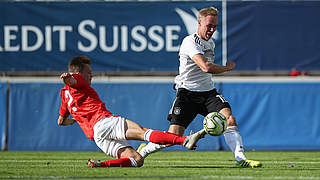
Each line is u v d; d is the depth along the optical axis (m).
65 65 41.31
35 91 37.25
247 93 37.06
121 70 41.16
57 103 37.16
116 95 37.41
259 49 41.09
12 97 37.16
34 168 20.84
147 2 41.09
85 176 16.94
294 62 41.16
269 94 37.06
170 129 21.41
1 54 41.34
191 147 17.73
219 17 40.97
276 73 41.84
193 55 20.58
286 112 36.94
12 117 37.06
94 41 41.22
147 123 37.28
